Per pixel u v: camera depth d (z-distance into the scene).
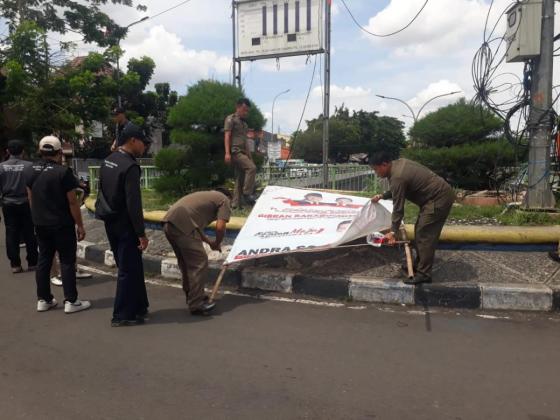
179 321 4.38
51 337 4.01
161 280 5.84
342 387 3.05
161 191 9.34
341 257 5.53
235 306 4.79
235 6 11.52
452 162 9.36
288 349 3.68
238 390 3.03
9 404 2.88
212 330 4.12
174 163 9.04
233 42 11.63
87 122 19.83
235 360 3.49
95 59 19.03
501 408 2.78
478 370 3.28
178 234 4.46
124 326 4.25
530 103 6.81
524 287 4.58
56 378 3.23
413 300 4.74
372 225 5.22
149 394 2.99
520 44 6.64
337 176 11.65
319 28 10.75
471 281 4.83
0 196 6.37
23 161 6.32
